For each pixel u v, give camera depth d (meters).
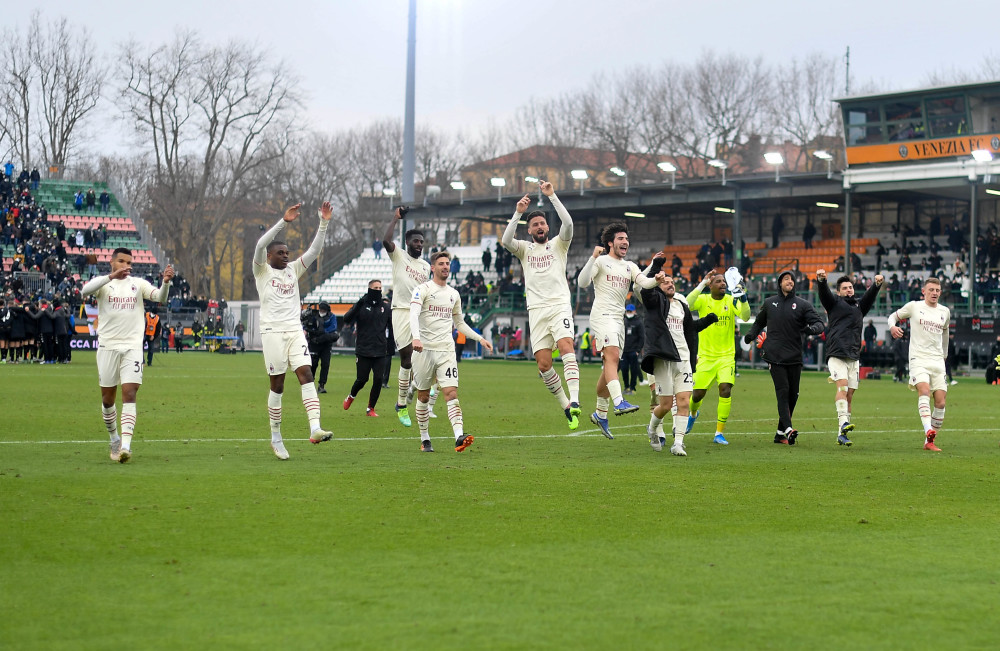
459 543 14.57
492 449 25.89
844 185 92.94
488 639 10.40
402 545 14.40
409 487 19.23
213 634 10.48
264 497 17.91
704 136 153.75
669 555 14.02
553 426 32.59
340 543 14.46
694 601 11.80
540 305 26.28
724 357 29.02
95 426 29.75
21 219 119.94
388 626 10.78
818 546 14.70
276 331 23.27
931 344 28.00
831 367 28.39
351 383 57.03
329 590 12.10
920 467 23.25
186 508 16.80
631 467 22.64
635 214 117.88
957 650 10.26
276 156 153.50
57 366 68.31
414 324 24.30
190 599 11.68
